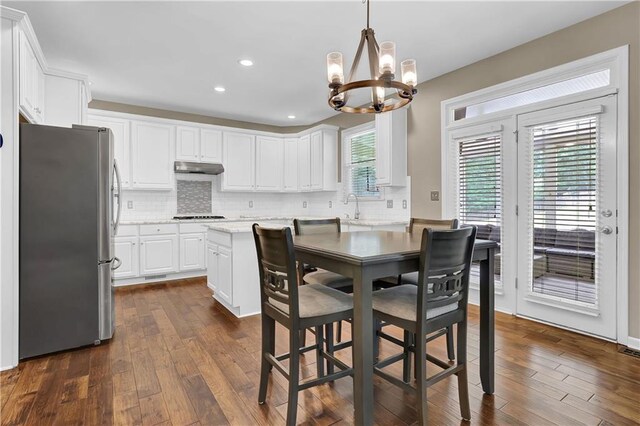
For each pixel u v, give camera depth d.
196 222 4.82
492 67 3.29
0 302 2.17
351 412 1.74
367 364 1.45
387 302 1.66
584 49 2.67
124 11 2.52
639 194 2.41
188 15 2.58
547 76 2.88
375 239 2.15
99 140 2.57
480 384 1.99
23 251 2.32
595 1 2.42
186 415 1.70
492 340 1.88
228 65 3.49
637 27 2.40
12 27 2.20
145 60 3.35
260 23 2.70
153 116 4.98
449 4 2.45
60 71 3.19
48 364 2.25
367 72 3.57
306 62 3.43
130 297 3.84
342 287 2.27
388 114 4.11
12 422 1.64
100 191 2.57
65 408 1.75
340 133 5.38
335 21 2.67
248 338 2.68
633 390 1.90
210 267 3.81
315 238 2.22
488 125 3.32
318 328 1.99
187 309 3.41
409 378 1.97
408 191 4.18
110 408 1.76
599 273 2.61
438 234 1.47
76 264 2.49
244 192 5.82
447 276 1.58
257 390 1.94
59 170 2.44
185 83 3.98
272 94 4.39
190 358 2.33
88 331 2.53
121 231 4.31
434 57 3.31
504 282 3.23
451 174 3.68
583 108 2.66
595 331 2.64
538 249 2.99
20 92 2.29
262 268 1.78
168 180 4.86
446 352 2.40
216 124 5.54
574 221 2.76
